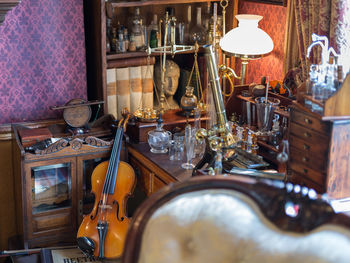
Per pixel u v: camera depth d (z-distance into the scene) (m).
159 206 1.59
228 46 3.15
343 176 2.08
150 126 3.37
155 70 3.74
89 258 3.07
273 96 3.12
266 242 1.46
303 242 1.42
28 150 3.09
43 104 3.46
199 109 3.30
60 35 3.40
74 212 3.25
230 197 1.56
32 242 3.18
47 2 3.30
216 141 2.53
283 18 3.42
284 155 1.92
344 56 2.72
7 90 3.33
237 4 3.70
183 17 3.89
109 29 3.50
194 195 1.58
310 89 2.14
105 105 3.50
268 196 1.54
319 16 2.79
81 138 3.28
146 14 3.79
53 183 3.15
